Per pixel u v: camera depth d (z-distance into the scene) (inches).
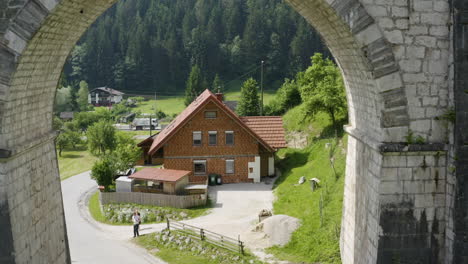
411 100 427.2
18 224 424.2
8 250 409.7
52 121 550.3
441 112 429.7
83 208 1087.0
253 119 1298.0
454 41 415.2
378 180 446.0
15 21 385.1
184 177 1043.9
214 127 1136.8
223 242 751.1
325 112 1414.9
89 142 1691.7
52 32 426.0
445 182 439.2
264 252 701.9
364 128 503.8
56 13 400.5
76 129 2249.0
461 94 418.0
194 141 1139.3
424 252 444.8
